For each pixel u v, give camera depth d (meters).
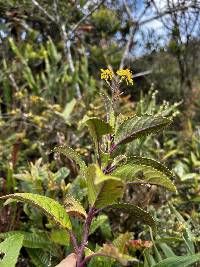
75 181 0.43
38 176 0.45
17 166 0.60
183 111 1.00
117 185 0.19
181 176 0.58
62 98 0.85
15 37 1.02
